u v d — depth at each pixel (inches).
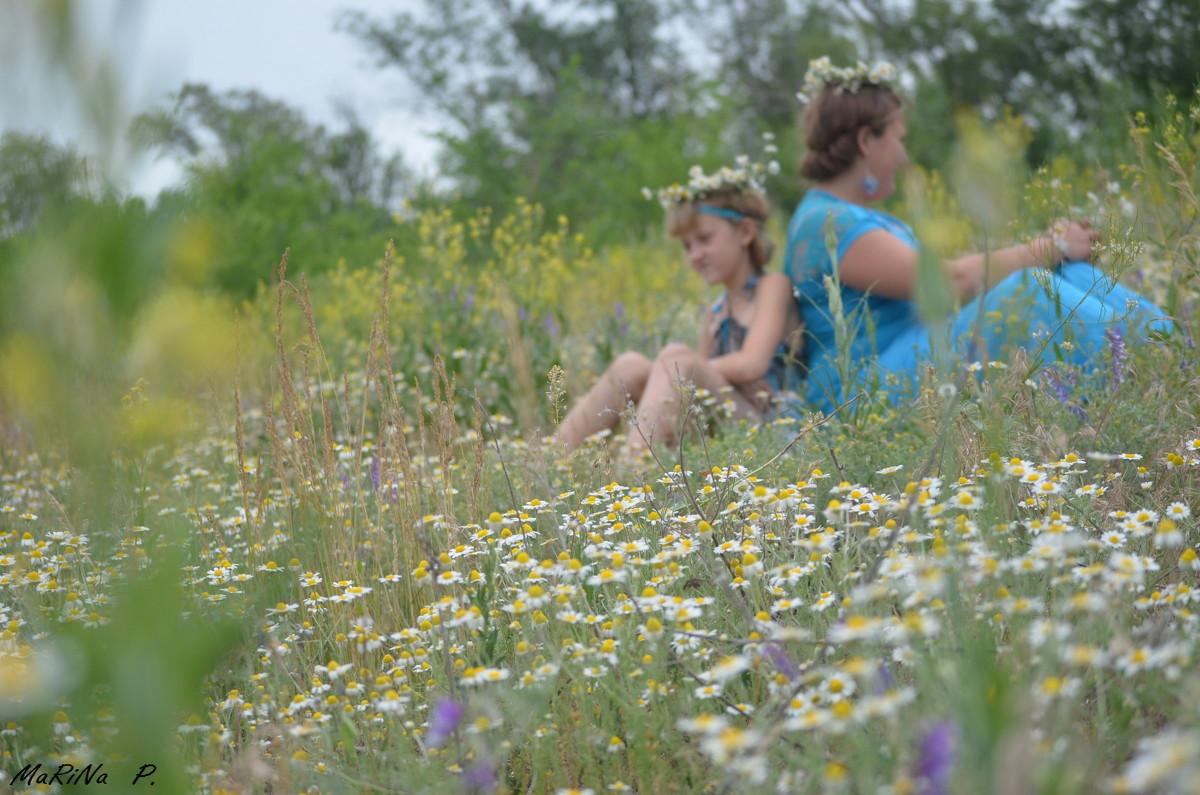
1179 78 579.5
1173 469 82.0
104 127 25.3
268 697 68.9
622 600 70.3
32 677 31.9
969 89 791.7
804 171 160.7
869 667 48.3
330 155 1026.7
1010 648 53.7
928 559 55.6
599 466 101.8
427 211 285.9
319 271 462.0
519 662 69.7
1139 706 53.3
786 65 978.7
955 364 77.0
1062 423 92.2
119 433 29.5
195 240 27.4
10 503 115.6
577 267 294.0
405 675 69.9
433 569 71.1
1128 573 55.6
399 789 59.4
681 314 237.3
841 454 100.0
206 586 84.0
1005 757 37.0
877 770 48.6
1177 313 111.4
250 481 113.7
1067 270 126.7
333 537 91.3
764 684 64.9
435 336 203.2
